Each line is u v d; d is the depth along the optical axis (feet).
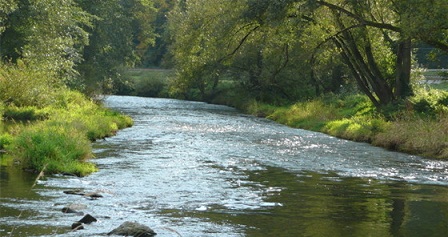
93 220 36.55
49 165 55.11
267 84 195.00
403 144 82.33
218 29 123.75
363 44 115.55
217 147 81.66
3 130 82.94
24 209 39.52
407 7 86.69
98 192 46.19
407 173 61.41
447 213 41.96
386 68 122.01
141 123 123.54
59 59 134.10
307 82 195.31
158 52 350.84
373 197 47.73
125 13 227.40
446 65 214.69
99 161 64.13
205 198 45.42
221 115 161.58
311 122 126.82
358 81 120.37
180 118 142.61
